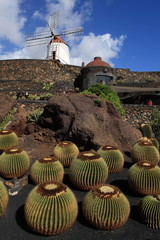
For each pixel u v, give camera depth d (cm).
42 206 313
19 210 385
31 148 708
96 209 333
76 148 578
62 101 741
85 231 336
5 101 1009
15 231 333
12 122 854
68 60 3681
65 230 329
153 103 1709
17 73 2786
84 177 438
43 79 2778
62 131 715
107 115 739
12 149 510
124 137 716
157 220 347
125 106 1218
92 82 2155
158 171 438
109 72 2209
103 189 355
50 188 333
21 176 506
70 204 325
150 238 329
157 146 750
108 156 533
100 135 655
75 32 3672
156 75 2752
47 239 318
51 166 456
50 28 3712
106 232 336
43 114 789
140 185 434
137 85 2047
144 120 1104
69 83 2730
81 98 783
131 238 327
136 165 459
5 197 365
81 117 656
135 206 408
